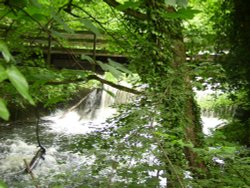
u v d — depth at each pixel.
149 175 2.03
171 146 2.12
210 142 2.73
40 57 4.71
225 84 6.41
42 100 4.41
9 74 0.65
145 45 3.46
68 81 2.75
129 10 3.54
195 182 2.15
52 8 1.33
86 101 11.29
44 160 6.70
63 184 2.02
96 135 2.83
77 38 8.71
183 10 1.42
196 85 3.10
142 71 3.34
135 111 2.12
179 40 3.81
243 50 6.45
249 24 6.68
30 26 3.04
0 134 9.26
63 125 10.45
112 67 1.41
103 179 1.93
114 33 3.86
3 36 1.83
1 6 1.33
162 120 2.41
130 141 1.91
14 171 7.32
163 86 2.77
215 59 6.22
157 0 3.49
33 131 9.73
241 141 6.72
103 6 4.91
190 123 3.10
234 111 9.05
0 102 0.60
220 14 7.00
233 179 2.23
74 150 2.78
